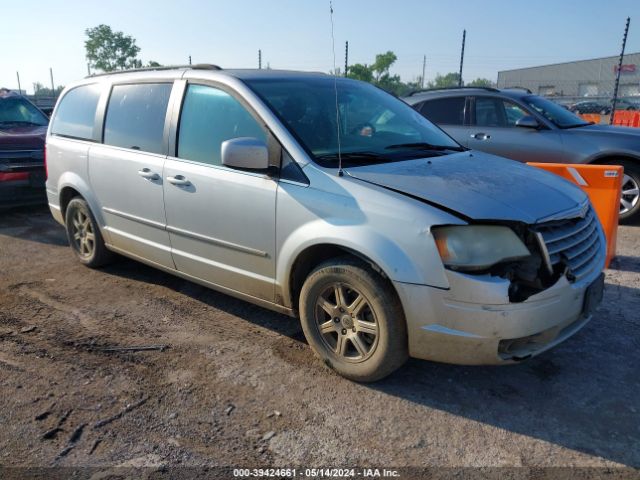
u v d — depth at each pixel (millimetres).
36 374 3477
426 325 2938
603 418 3006
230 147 3322
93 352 3764
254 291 3764
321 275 3283
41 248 6227
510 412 3068
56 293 4852
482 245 2855
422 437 2867
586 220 3404
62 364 3600
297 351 3750
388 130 4094
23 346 3854
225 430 2926
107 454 2740
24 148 7488
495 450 2762
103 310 4477
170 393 3260
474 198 3029
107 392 3271
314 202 3262
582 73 47188
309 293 3393
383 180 3199
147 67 4742
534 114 7531
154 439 2854
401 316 3059
